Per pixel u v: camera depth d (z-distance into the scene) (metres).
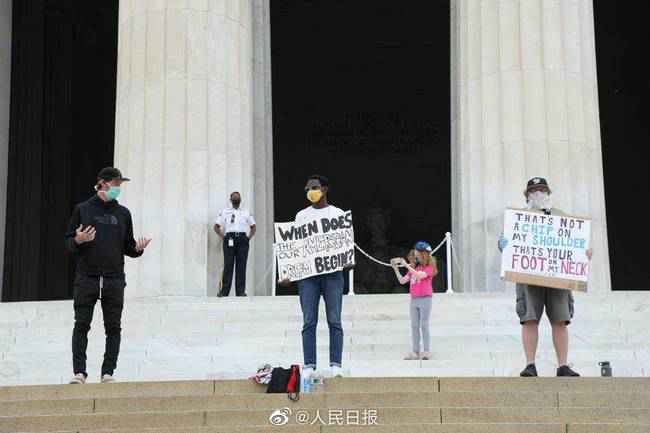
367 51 50.97
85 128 46.81
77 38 46.25
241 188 27.30
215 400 13.98
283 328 20.91
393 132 50.66
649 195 48.56
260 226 28.80
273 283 27.30
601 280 25.75
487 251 26.08
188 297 25.02
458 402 13.92
